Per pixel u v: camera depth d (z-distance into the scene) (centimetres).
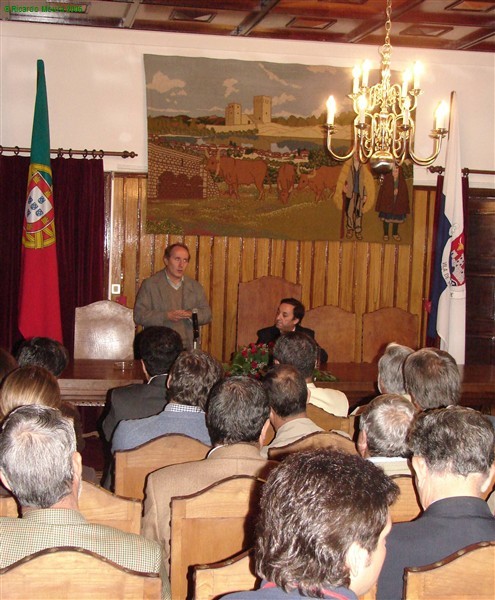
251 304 662
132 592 143
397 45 664
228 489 200
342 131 683
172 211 661
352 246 699
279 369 285
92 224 634
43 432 159
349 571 108
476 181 718
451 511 174
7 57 628
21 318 586
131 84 651
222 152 665
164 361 343
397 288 710
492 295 728
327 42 663
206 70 656
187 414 280
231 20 589
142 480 250
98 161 635
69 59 638
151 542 165
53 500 158
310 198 685
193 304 596
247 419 231
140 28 621
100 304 566
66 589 141
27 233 585
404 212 699
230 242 676
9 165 618
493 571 148
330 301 700
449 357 293
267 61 666
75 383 446
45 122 589
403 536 174
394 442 219
